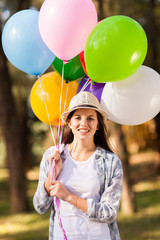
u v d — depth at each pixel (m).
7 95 8.11
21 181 8.24
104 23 2.24
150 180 11.40
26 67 2.58
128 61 2.21
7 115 8.13
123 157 7.43
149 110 2.44
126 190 7.54
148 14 7.39
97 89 2.56
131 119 2.48
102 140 2.33
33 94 2.70
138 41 2.21
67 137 2.40
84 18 2.28
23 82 9.77
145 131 16.19
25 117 13.62
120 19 2.24
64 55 2.39
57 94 2.62
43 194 2.24
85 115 2.21
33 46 2.46
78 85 2.75
